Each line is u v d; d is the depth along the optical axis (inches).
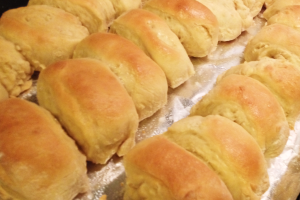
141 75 9.2
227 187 7.4
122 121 8.2
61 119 8.3
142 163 7.0
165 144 7.2
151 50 10.4
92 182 8.7
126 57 9.3
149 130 10.4
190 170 6.7
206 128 7.7
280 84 9.8
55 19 10.8
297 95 9.8
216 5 13.5
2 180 6.8
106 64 9.4
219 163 7.3
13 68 9.8
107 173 9.0
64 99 7.9
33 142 7.0
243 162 7.3
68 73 8.3
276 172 9.8
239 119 8.7
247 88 8.9
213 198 6.5
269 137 8.6
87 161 9.1
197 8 11.7
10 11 10.8
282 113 9.0
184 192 6.4
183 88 11.9
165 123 10.6
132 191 7.6
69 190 7.6
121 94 8.4
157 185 6.7
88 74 8.4
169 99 11.4
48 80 8.4
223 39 13.9
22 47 10.1
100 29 11.8
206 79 12.5
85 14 11.6
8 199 7.3
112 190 8.6
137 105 9.5
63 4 11.6
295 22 12.7
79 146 8.4
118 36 10.1
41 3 12.1
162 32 10.8
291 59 11.3
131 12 11.2
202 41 11.9
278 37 11.6
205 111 9.6
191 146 7.7
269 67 10.0
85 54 10.1
